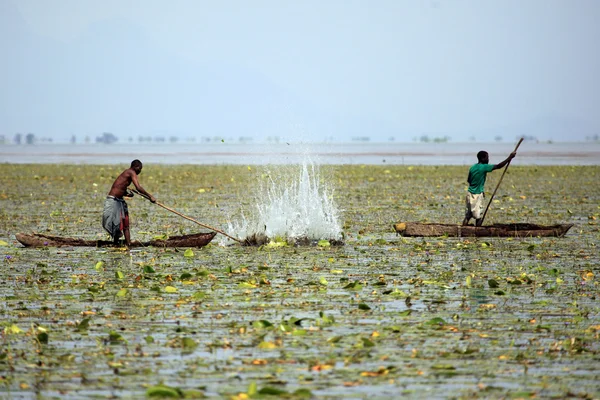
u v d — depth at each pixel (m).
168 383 28.33
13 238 65.50
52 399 26.83
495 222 76.62
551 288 43.53
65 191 118.25
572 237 65.50
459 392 27.28
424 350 32.12
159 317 37.56
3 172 171.00
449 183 134.88
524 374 29.20
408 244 62.09
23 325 36.16
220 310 38.91
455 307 39.59
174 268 51.03
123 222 60.22
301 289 43.97
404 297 41.97
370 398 26.77
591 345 32.78
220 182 137.88
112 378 28.86
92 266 51.66
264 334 34.44
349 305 40.06
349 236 67.25
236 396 26.83
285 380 28.59
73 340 33.66
